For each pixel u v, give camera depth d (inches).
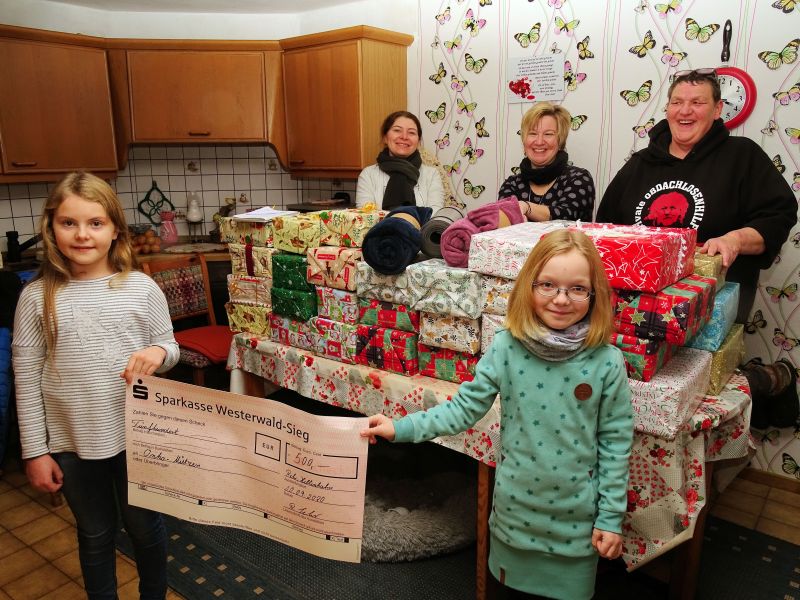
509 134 115.3
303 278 80.2
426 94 126.0
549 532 52.2
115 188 148.5
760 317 95.4
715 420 58.1
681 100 79.1
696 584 69.4
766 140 89.7
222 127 137.1
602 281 48.8
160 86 133.9
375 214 77.3
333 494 45.6
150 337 58.6
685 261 59.9
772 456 98.3
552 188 95.3
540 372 50.5
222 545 81.9
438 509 85.4
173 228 150.7
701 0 91.0
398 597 72.0
